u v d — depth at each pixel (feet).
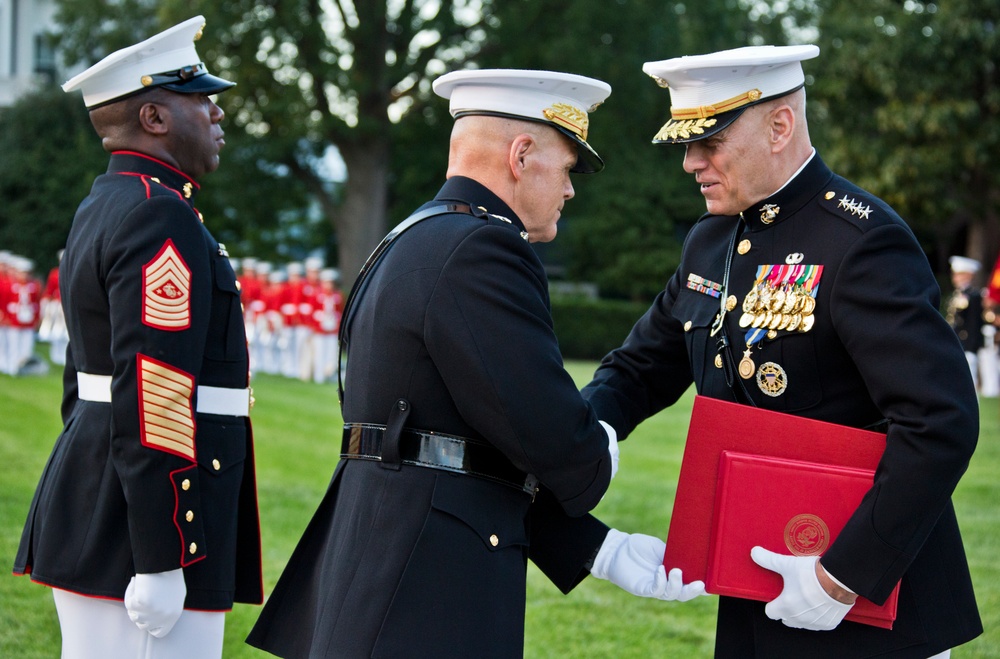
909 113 81.66
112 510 10.32
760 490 8.87
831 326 9.09
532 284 8.96
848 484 8.73
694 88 9.41
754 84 9.27
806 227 9.39
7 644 15.80
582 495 8.99
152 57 11.07
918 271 8.87
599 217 101.14
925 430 8.31
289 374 64.95
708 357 9.95
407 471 8.93
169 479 9.94
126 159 11.06
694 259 10.54
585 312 95.81
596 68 87.61
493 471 9.06
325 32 85.40
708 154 9.53
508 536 9.05
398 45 92.07
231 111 85.46
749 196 9.55
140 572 9.89
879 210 9.09
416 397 8.94
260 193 93.71
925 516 8.39
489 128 9.39
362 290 9.73
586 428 8.85
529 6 85.92
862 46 82.99
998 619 17.47
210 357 10.97
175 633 10.48
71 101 102.47
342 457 9.54
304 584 9.74
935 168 82.64
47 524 10.53
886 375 8.55
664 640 16.92
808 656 9.16
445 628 8.60
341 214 94.79
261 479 28.14
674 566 9.25
